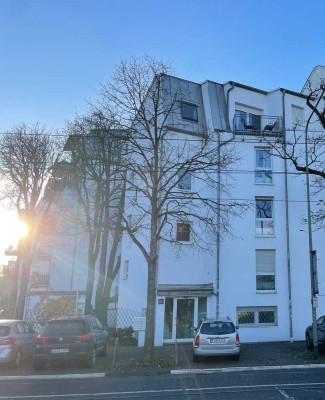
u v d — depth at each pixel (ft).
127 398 29.17
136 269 77.15
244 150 76.84
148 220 73.10
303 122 78.95
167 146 67.77
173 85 78.84
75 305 77.51
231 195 74.54
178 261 69.97
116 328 72.49
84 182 71.46
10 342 42.50
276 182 77.20
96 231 71.67
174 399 28.66
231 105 79.61
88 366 42.75
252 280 72.33
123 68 51.34
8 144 75.82
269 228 75.72
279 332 71.20
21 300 76.48
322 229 76.79
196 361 47.11
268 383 34.40
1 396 30.19
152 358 44.19
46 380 37.29
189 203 62.54
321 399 27.71
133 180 71.46
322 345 52.31
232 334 47.19
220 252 71.72
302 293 73.77
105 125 56.24
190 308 68.64
